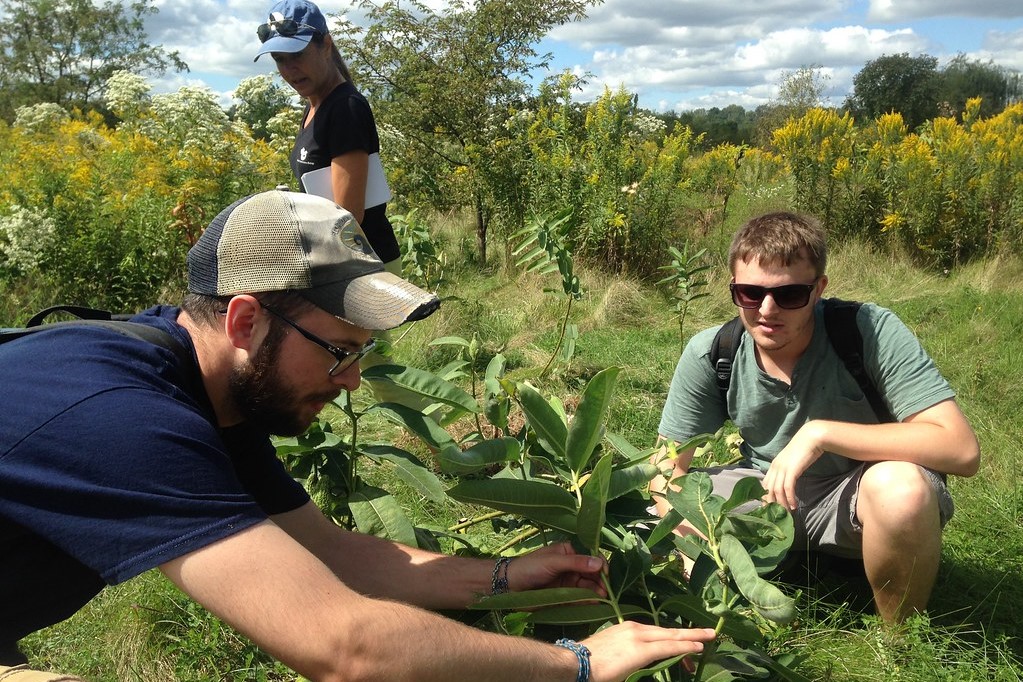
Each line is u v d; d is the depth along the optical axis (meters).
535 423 1.86
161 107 8.73
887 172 9.13
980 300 7.01
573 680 1.56
